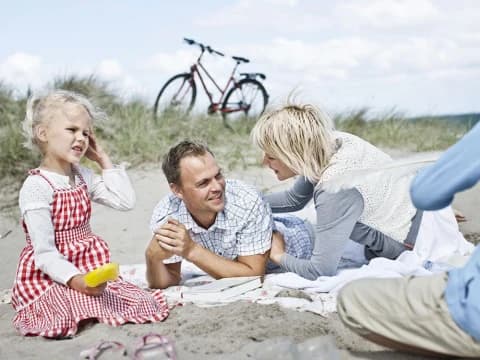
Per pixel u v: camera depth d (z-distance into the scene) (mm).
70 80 9328
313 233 4488
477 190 6637
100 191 3918
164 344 2873
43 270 3447
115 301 3479
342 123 10141
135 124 8555
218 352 2908
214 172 3791
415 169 3066
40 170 3617
